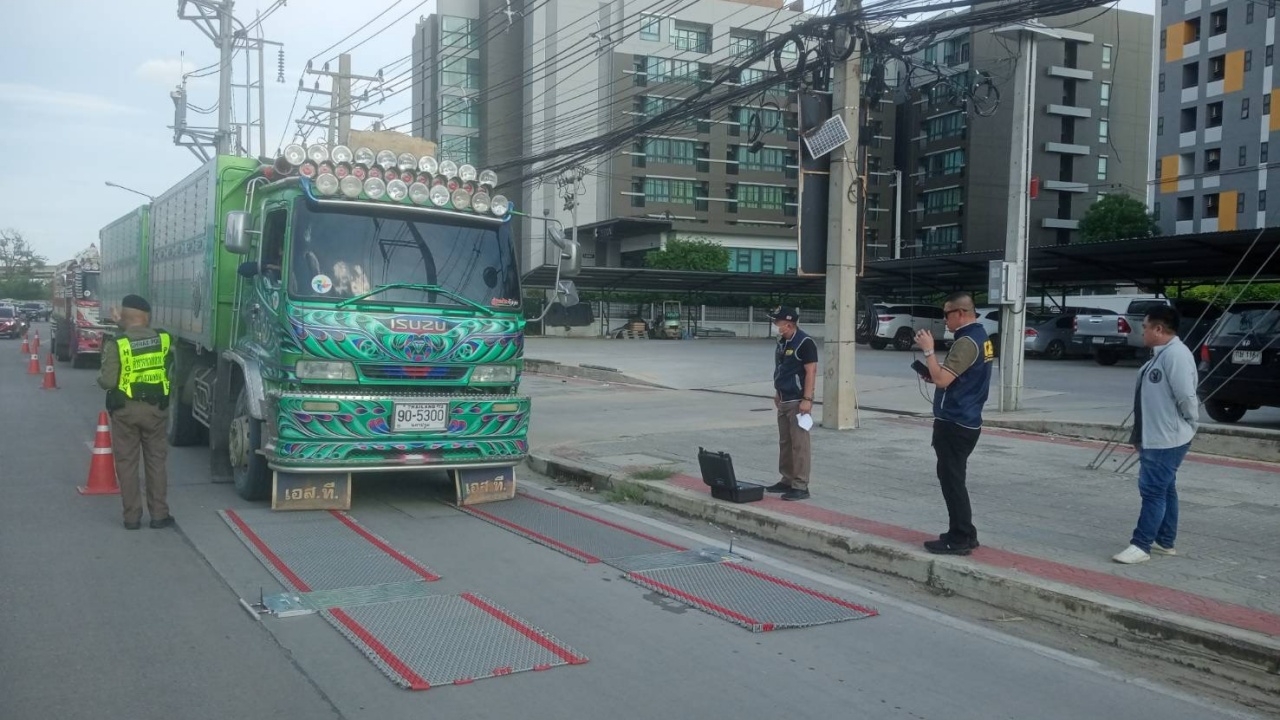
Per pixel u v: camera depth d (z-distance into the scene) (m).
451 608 6.22
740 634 5.92
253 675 5.09
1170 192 60.88
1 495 9.55
